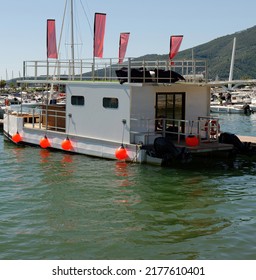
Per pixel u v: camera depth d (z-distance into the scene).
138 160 20.05
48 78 25.84
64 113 24.75
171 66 22.34
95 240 11.70
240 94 87.19
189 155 19.45
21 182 17.62
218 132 22.61
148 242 11.55
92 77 23.03
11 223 12.95
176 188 16.64
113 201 15.12
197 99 22.72
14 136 26.42
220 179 17.98
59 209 14.27
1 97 76.12
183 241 11.61
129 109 20.39
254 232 12.20
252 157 22.33
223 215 13.69
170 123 21.88
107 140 21.36
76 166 20.16
